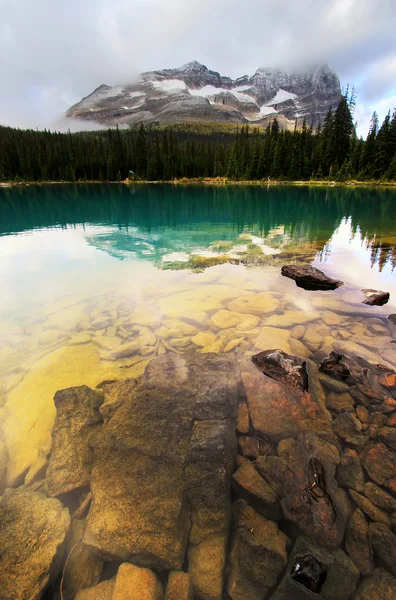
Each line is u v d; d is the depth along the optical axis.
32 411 3.86
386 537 2.40
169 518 2.55
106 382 4.34
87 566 2.37
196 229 15.84
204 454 2.99
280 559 2.32
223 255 10.75
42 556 2.32
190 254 10.91
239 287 7.66
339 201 28.62
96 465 2.99
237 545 2.44
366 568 2.24
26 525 2.54
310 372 4.27
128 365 4.72
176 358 4.62
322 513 2.56
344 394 3.91
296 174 62.75
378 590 2.12
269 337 5.27
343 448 3.17
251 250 11.46
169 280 8.20
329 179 57.94
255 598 2.15
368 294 6.92
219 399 3.65
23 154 79.38
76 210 24.11
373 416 3.55
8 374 4.58
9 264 9.77
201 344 5.14
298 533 2.47
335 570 2.23
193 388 3.87
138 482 2.80
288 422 3.49
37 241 13.09
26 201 30.91
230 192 42.06
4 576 2.20
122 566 2.33
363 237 13.54
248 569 2.29
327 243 12.52
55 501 2.76
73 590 2.23
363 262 9.84
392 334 5.36
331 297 7.01
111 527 2.52
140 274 8.72
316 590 2.16
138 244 12.49
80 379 4.44
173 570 2.32
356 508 2.61
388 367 4.39
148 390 3.87
